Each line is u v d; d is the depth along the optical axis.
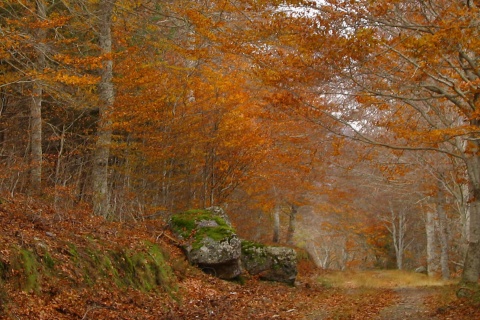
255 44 10.89
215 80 16.05
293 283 15.41
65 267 8.48
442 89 11.48
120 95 14.80
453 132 10.16
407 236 38.50
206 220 14.47
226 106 16.28
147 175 16.12
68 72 11.81
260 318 9.61
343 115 12.69
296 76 10.36
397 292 14.61
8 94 14.08
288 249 15.60
